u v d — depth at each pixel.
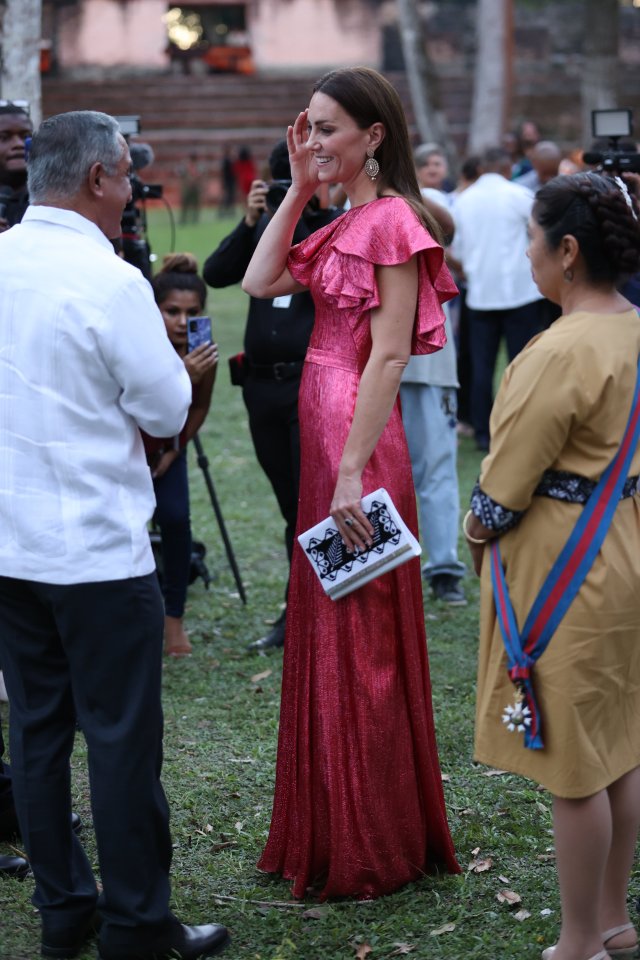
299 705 3.69
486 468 3.10
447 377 6.43
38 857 3.37
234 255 5.61
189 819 4.20
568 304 3.16
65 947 3.38
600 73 25.28
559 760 3.06
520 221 9.48
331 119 3.54
